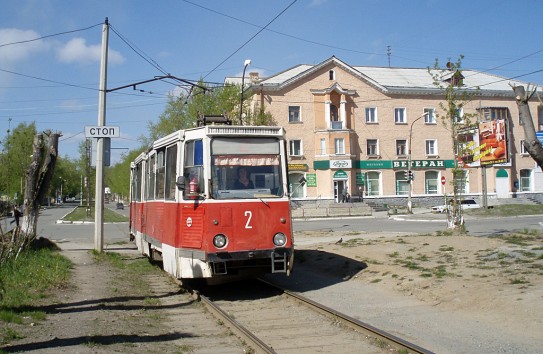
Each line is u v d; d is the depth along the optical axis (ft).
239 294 36.19
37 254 51.26
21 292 32.86
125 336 24.14
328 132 164.14
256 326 26.78
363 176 170.81
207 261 32.76
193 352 22.16
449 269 38.24
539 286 29.66
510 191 181.68
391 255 47.42
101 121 61.62
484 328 24.64
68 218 156.56
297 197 163.22
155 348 22.49
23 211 54.29
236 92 133.18
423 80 186.80
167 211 37.42
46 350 21.24
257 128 35.22
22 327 24.94
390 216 139.95
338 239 71.00
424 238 57.41
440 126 178.70
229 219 33.47
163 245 38.22
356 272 42.55
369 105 172.04
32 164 54.24
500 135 107.96
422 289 33.63
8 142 63.57
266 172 35.12
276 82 164.04
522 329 23.80
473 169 181.37
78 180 368.48
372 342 23.03
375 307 30.89
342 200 164.25
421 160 176.24
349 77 169.68
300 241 73.20
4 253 42.11
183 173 35.06
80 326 25.80
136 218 57.88
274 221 34.47
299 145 164.45
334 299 33.96
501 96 181.78
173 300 34.58
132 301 33.53
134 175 61.87
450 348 21.85
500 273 34.65
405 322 26.86
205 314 30.12
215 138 34.40
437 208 146.72
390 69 196.24
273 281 42.06
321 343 23.22
